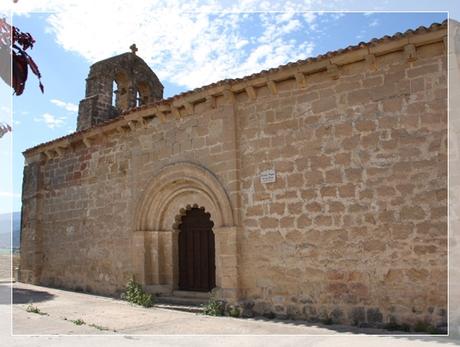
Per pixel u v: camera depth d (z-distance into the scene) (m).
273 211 9.43
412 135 7.96
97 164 13.78
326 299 8.56
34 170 16.16
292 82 9.43
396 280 7.87
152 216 11.97
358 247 8.30
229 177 10.07
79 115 15.91
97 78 15.98
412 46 7.85
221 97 10.40
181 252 11.87
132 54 16.88
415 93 8.00
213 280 11.12
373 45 8.15
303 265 8.91
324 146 8.88
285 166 9.36
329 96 8.92
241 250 9.80
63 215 14.93
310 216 8.91
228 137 10.18
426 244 7.66
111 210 13.09
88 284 13.61
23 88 2.34
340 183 8.62
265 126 9.73
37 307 10.30
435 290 7.50
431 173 7.73
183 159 11.14
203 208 11.55
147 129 12.12
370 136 8.38
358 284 8.23
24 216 16.50
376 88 8.40
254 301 9.50
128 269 12.30
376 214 8.17
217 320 8.77
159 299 11.31
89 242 13.77
